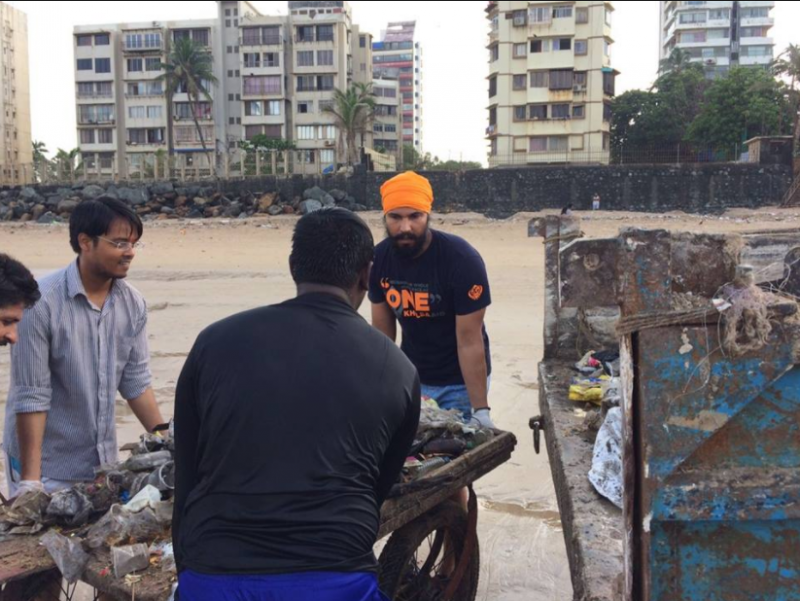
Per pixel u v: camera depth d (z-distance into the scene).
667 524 1.66
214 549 1.76
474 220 33.69
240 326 1.95
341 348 1.92
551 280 4.75
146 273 18.42
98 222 2.90
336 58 66.38
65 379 2.99
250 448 1.80
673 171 35.78
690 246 1.55
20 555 2.25
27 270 2.55
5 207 40.16
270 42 66.19
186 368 1.96
